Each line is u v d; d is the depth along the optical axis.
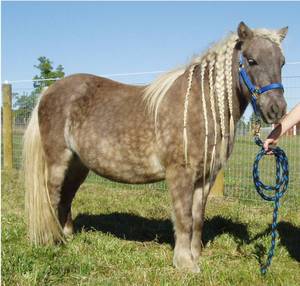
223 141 3.61
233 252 4.22
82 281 3.39
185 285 3.29
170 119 3.60
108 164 3.97
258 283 3.44
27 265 3.53
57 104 4.29
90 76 4.43
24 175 4.38
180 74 3.82
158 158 3.74
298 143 6.45
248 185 7.08
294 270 3.78
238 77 3.59
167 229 4.98
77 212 5.68
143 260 3.88
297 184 7.03
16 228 4.67
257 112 3.46
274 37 3.43
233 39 3.62
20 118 9.08
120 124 3.89
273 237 3.59
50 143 4.25
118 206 6.06
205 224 5.06
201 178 3.71
